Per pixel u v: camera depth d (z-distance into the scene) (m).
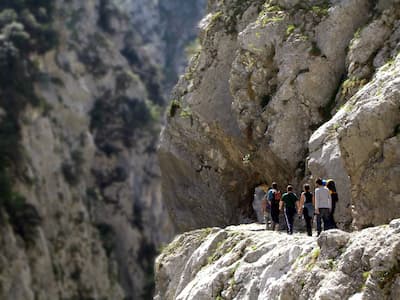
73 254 63.44
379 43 19.31
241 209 24.47
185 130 25.17
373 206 14.73
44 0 75.31
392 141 14.24
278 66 21.38
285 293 11.91
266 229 18.12
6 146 59.44
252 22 23.72
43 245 58.47
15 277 53.22
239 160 23.72
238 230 16.78
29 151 62.88
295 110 20.58
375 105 14.48
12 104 63.16
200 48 26.27
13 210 57.22
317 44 20.95
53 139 66.75
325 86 20.45
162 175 27.20
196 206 26.00
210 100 24.31
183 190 26.41
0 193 56.91
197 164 25.52
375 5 20.56
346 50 20.47
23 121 63.56
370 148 14.65
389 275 10.18
